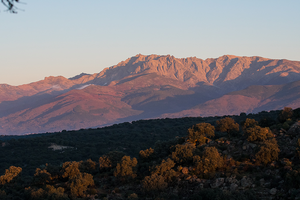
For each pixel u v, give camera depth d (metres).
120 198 58.00
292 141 58.44
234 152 61.66
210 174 56.06
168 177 59.00
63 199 57.56
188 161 62.91
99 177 70.19
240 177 52.75
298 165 51.16
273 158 54.72
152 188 56.91
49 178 70.50
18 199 61.81
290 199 45.78
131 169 65.69
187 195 53.66
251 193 48.38
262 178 51.59
